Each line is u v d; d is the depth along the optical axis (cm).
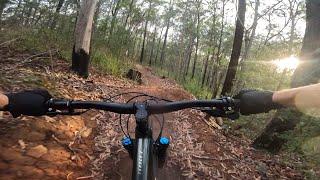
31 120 122
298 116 131
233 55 378
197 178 118
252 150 170
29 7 387
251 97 45
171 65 1856
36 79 182
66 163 106
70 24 391
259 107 44
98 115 156
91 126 143
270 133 174
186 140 152
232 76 378
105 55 409
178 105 52
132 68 477
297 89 39
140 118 51
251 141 197
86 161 113
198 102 51
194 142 152
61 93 177
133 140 61
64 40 367
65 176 99
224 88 380
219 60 711
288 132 127
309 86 38
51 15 393
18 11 380
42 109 48
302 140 120
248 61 341
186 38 1461
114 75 373
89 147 124
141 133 54
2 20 347
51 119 130
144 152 51
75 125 136
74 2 400
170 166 122
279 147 174
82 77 276
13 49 274
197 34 1075
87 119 148
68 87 197
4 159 96
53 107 51
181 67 1535
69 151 114
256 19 589
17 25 354
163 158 65
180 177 117
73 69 275
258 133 206
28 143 108
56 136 120
